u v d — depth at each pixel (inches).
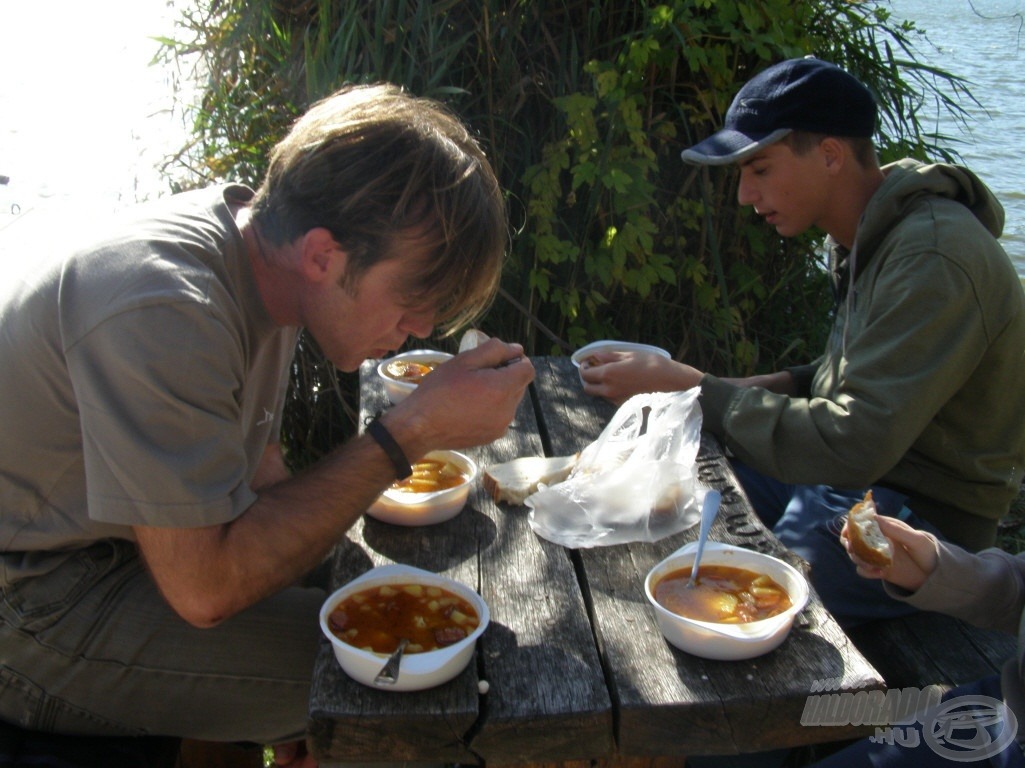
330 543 63.4
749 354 147.6
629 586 67.1
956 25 486.9
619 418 80.1
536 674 58.5
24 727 67.8
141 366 56.3
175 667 68.0
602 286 145.9
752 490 106.7
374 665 55.7
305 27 135.1
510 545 71.5
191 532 58.4
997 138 316.5
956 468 92.0
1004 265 87.4
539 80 137.9
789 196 96.7
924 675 78.4
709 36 134.5
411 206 58.1
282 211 61.4
